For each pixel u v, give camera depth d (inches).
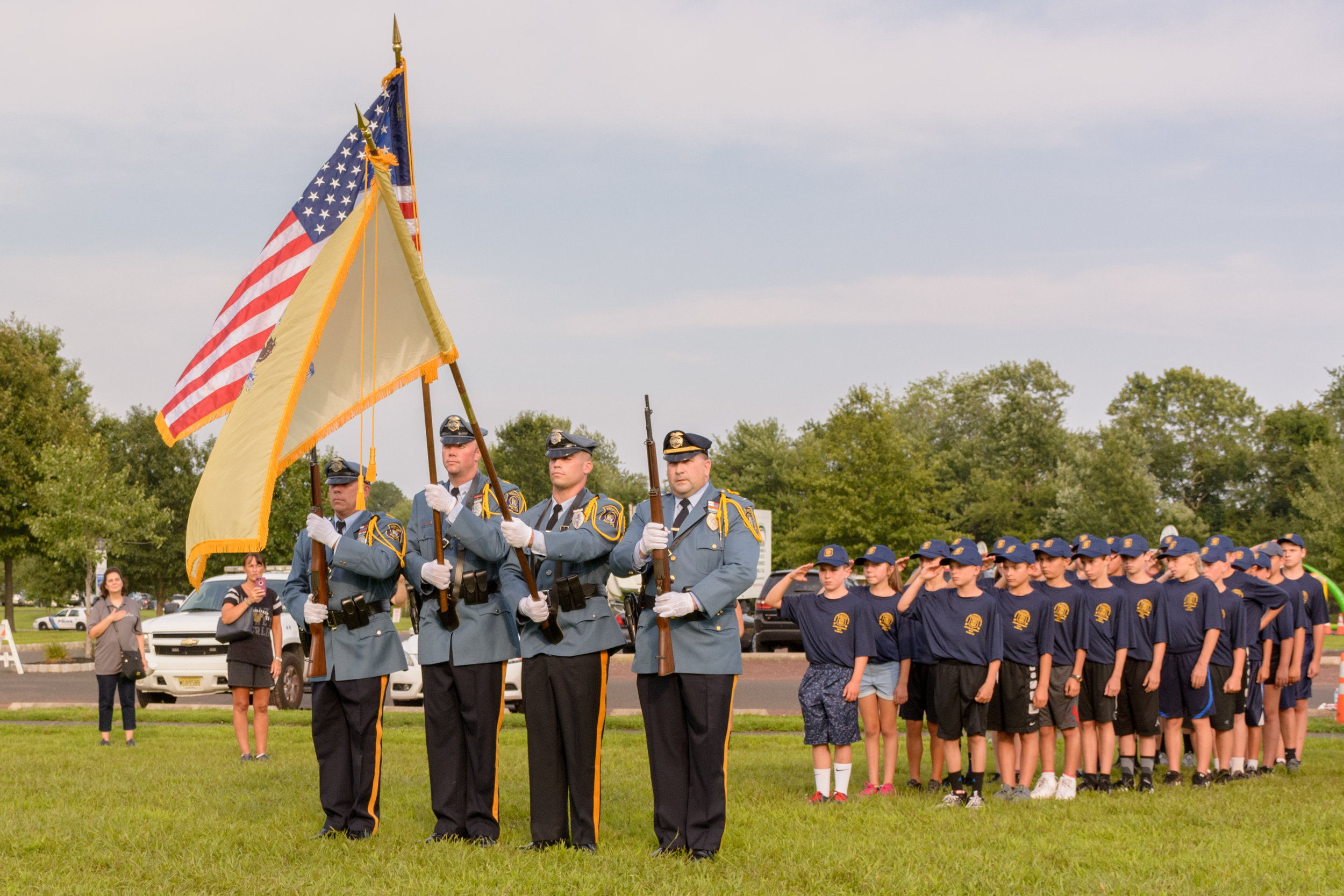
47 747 466.9
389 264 277.0
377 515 283.6
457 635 270.4
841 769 340.2
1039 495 2871.6
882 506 1755.7
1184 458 3400.6
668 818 260.8
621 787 350.3
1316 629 438.3
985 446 3292.3
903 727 497.0
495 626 271.9
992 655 338.6
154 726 561.0
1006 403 3289.9
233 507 254.7
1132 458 2691.9
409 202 282.5
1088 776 371.2
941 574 359.6
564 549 260.5
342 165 294.7
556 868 235.3
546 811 263.0
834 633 341.4
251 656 430.6
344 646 273.9
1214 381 3449.8
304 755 442.3
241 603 431.8
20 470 1676.9
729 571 258.7
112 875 231.6
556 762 264.4
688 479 271.0
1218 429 3403.1
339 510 293.1
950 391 3582.7
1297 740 441.1
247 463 257.1
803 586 1051.3
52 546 1425.9
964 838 275.0
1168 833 285.1
